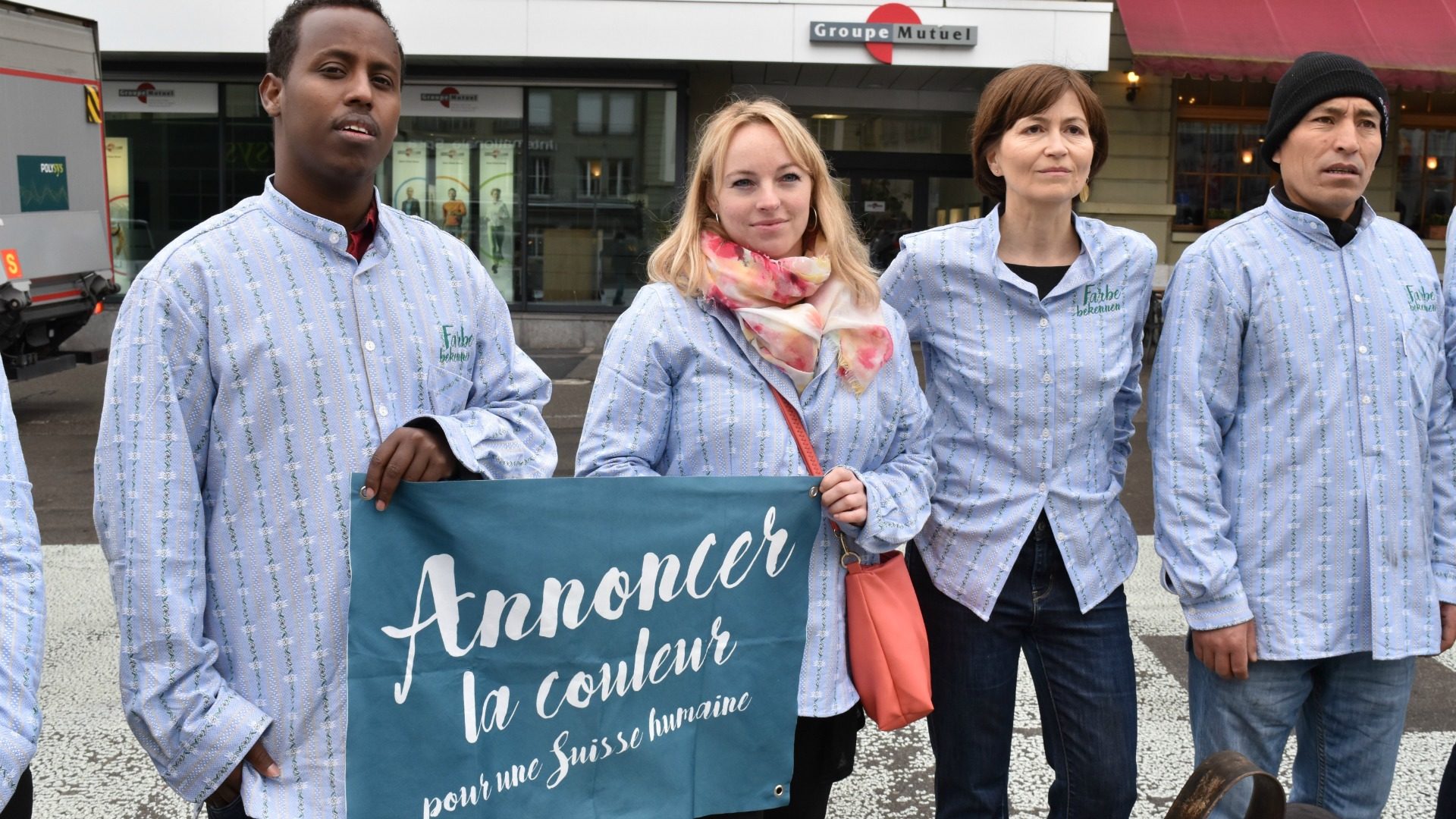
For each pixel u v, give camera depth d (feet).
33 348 32.30
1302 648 8.37
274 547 6.35
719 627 7.41
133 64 44.29
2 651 5.29
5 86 30.12
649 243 45.75
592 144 45.16
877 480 7.73
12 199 30.30
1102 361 8.68
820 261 7.66
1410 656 8.39
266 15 41.34
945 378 8.93
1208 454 8.48
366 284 6.62
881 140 48.08
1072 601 8.79
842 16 40.86
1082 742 8.79
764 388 7.68
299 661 6.41
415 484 6.49
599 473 7.43
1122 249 8.82
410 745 6.57
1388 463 8.30
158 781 11.93
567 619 6.96
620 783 7.23
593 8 41.11
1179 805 5.89
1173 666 15.20
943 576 8.88
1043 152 8.48
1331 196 8.37
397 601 6.50
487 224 45.52
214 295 6.21
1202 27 41.83
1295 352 8.33
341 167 6.41
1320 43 41.78
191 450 6.23
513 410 7.22
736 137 7.71
